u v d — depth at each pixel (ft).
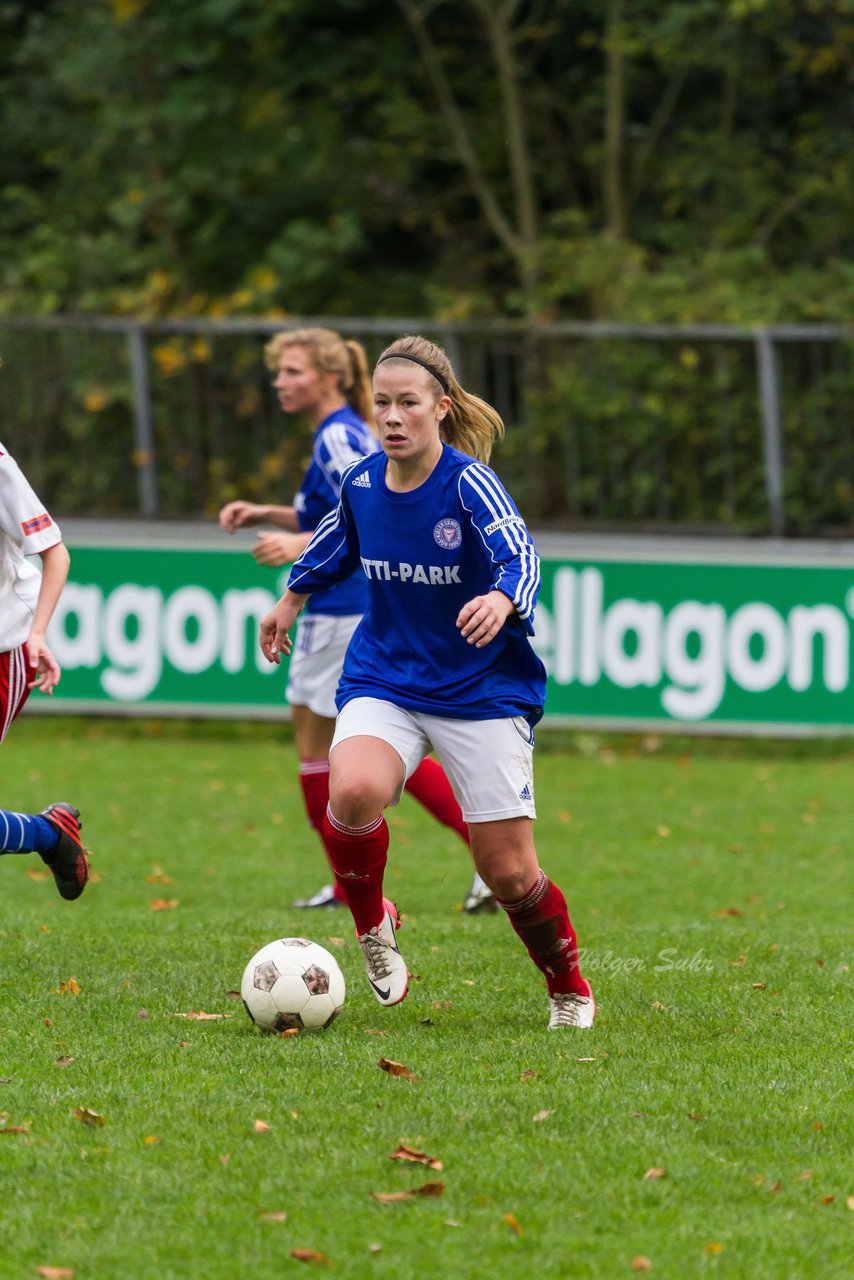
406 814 112.57
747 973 63.82
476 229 211.61
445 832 104.99
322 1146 42.09
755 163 198.80
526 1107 45.32
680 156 197.98
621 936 71.61
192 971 62.34
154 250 187.93
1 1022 54.19
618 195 196.24
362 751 51.57
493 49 199.41
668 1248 36.60
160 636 143.23
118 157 200.64
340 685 53.83
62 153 206.49
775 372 145.38
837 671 138.92
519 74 199.62
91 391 150.41
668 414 147.02
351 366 79.41
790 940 71.10
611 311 168.66
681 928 73.97
